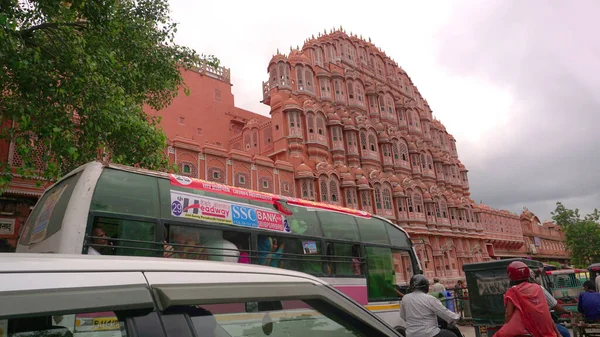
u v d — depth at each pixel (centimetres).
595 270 1669
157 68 1265
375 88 4325
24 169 835
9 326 115
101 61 924
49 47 906
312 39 4016
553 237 7088
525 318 457
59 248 508
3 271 115
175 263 153
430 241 3741
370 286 899
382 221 1038
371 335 184
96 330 123
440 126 5231
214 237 666
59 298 117
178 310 136
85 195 540
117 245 550
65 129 864
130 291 130
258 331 157
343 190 3116
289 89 3369
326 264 825
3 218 1314
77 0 872
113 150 1049
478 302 962
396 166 3912
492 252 4869
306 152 3147
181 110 3300
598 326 865
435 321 555
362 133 3666
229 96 3731
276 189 2697
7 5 775
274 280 169
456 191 4816
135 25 1168
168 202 629
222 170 2445
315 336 172
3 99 853
